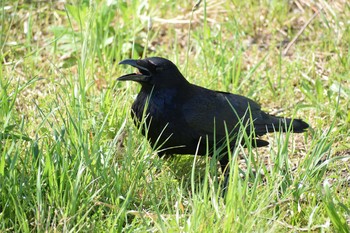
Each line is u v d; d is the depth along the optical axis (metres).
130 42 13.98
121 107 11.25
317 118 11.68
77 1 14.60
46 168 8.80
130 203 9.08
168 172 10.13
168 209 8.61
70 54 13.40
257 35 14.64
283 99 12.60
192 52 14.03
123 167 9.23
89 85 11.65
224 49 13.16
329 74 13.26
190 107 10.24
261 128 10.62
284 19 14.88
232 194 8.25
